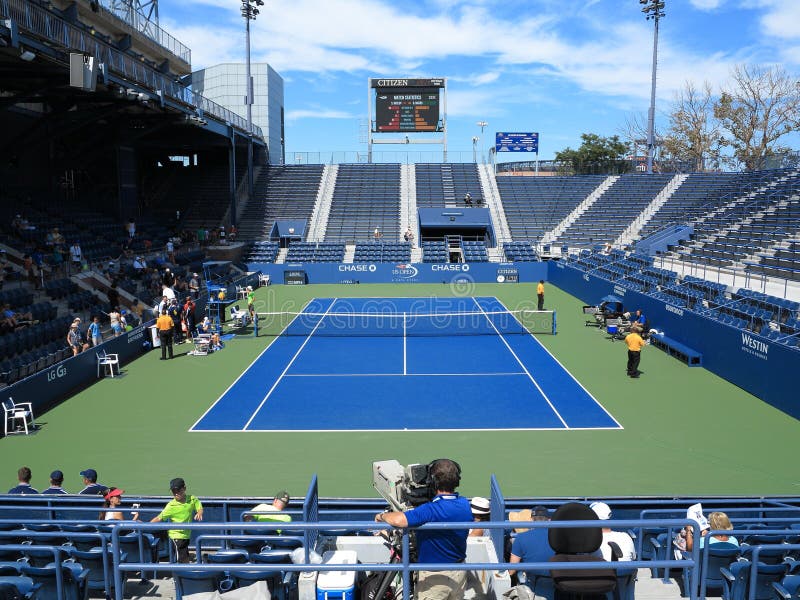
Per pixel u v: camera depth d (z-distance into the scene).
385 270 48.34
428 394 20.69
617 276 37.00
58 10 34.50
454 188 58.69
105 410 19.22
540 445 16.25
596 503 8.70
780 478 14.19
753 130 68.56
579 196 56.53
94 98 33.69
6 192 36.09
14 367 19.91
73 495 10.80
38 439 16.81
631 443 16.34
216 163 62.06
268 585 6.50
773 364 19.30
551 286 46.41
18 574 6.80
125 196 45.06
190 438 16.86
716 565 7.62
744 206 42.53
